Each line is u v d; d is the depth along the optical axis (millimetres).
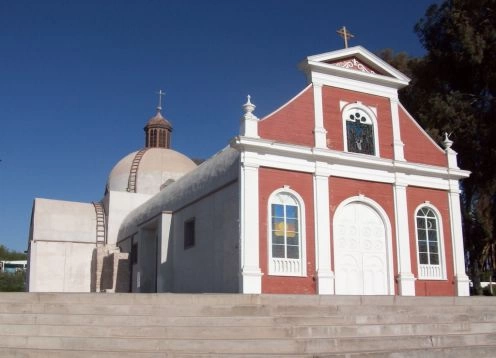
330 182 20844
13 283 57281
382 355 9883
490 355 10898
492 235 30766
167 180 41312
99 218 38438
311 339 10281
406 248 21656
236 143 19141
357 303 13719
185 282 24422
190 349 9797
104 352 9344
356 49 22656
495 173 28875
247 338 10406
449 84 32094
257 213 19062
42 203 37656
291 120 20672
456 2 29688
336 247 20391
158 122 48969
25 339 10000
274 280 18828
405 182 22391
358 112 22469
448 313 13625
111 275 33812
